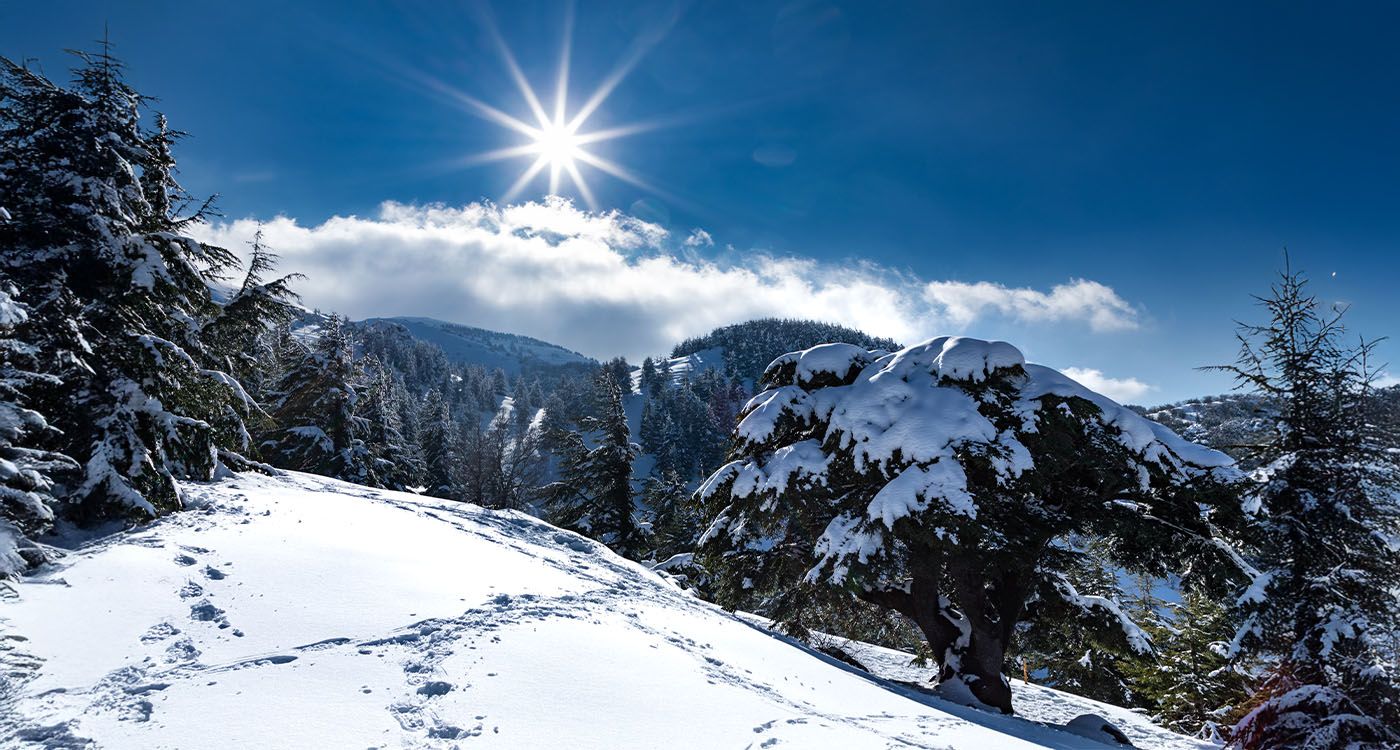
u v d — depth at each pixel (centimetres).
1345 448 1095
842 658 1714
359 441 3072
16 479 829
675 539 3247
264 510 1206
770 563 1670
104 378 1117
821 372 1702
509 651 749
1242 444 1238
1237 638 1134
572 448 3000
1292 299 1164
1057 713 1614
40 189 1113
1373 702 991
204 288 1285
